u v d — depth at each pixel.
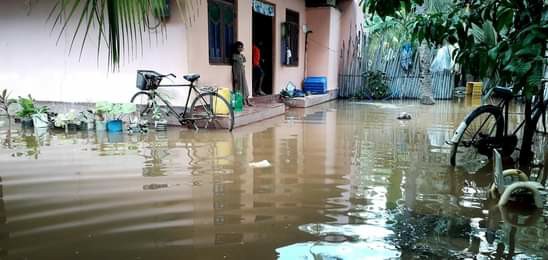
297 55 11.89
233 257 2.48
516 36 2.72
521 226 2.99
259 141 5.96
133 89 7.61
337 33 13.03
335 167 4.55
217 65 7.98
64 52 8.09
